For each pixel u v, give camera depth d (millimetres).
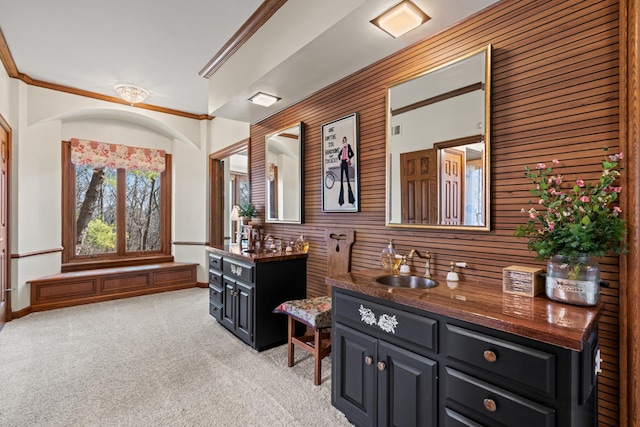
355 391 1726
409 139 2090
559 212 1338
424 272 2016
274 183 3496
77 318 3592
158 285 4773
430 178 1967
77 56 3184
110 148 4719
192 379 2258
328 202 2758
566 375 1003
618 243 1277
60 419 1812
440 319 1343
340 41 2033
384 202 2287
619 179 1290
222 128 4746
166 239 5344
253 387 2156
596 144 1365
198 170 5172
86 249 4660
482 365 1201
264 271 2771
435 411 1355
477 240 1768
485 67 1707
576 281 1284
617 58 1313
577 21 1427
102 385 2174
